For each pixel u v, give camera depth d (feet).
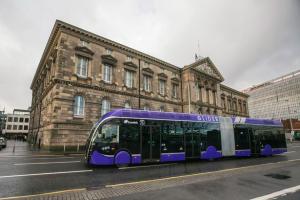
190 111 123.44
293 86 359.46
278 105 378.53
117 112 43.52
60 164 44.29
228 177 31.24
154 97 110.73
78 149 76.54
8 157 58.54
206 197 21.38
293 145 131.23
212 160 53.72
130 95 98.63
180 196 21.62
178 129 49.19
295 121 247.50
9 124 317.83
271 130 67.26
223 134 56.29
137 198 20.92
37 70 144.15
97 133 40.78
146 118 45.78
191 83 128.26
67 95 77.61
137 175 32.91
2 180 28.86
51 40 95.20
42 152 73.67
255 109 422.41
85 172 35.27
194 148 50.29
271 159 57.21
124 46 99.66
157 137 45.91
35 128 135.54
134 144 42.98
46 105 95.20
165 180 28.94
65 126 75.31
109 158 40.09
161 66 119.65
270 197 21.58
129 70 102.22
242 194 22.53
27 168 38.91
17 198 20.67
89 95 83.82
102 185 26.30
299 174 34.17
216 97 148.25
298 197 21.63
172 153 46.83
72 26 83.46
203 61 141.59
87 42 88.28
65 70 79.10
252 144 61.11
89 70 86.02
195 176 31.76
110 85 92.07
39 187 25.23
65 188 24.82
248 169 38.65
